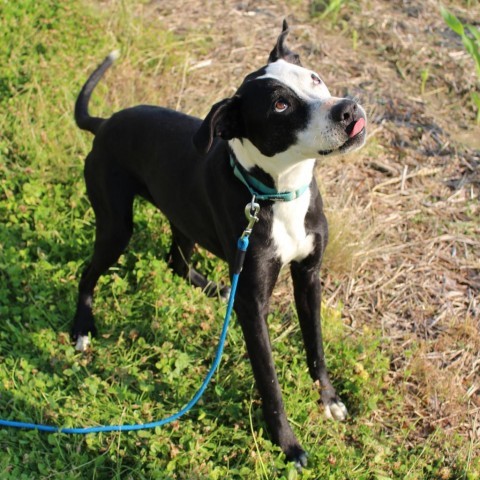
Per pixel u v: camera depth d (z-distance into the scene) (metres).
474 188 2.05
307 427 1.47
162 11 2.67
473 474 1.40
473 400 1.56
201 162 1.44
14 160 2.04
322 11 2.66
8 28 2.36
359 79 2.38
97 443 1.40
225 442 1.44
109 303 1.73
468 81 2.37
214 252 1.54
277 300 1.75
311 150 1.24
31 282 1.73
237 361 1.58
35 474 1.34
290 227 1.35
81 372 1.57
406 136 2.19
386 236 1.91
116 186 1.62
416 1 2.70
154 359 1.60
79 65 2.30
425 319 1.72
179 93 2.30
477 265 1.84
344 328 1.69
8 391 1.49
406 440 1.49
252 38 2.53
